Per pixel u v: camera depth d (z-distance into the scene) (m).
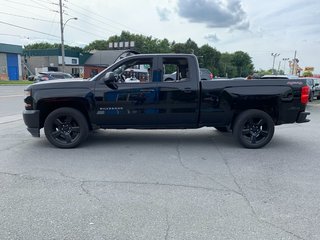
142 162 5.17
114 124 6.06
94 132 7.67
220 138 7.07
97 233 2.95
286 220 3.21
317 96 20.61
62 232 2.96
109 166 4.94
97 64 61.41
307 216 3.30
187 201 3.64
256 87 5.94
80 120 5.94
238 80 5.98
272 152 5.88
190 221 3.18
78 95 5.84
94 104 5.91
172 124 6.12
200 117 6.06
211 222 3.16
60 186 4.07
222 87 5.95
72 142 6.00
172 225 3.09
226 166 4.98
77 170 4.73
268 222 3.16
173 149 6.05
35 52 66.00
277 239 2.86
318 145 6.48
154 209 3.44
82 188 4.01
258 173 4.66
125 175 4.52
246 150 6.02
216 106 5.99
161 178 4.41
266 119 6.03
